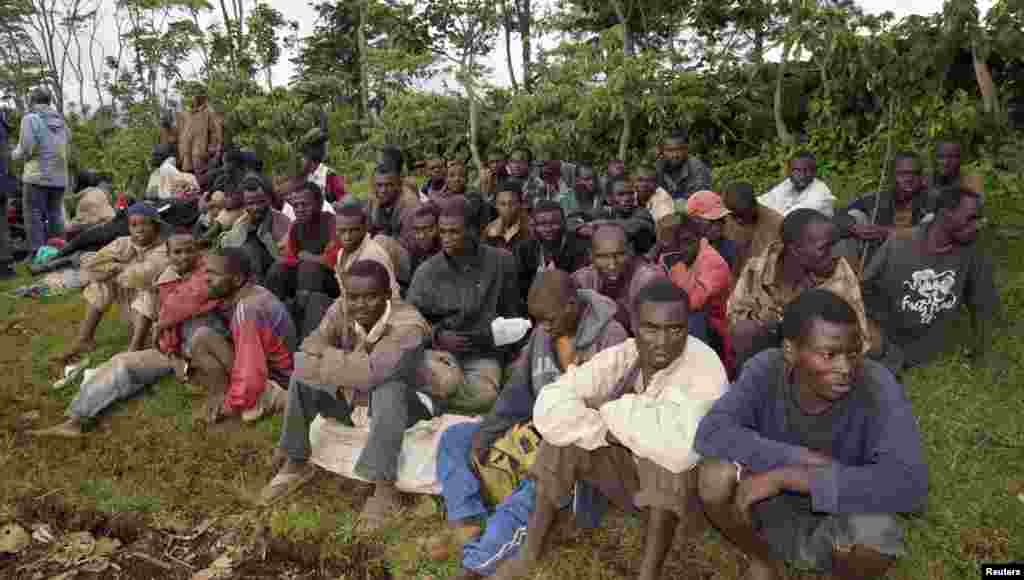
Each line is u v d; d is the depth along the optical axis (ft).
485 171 25.13
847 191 26.50
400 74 47.37
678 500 8.23
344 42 80.12
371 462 10.47
